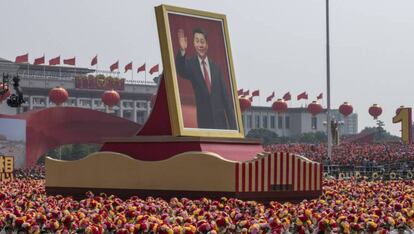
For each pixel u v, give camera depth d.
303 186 125.69
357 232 78.81
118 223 77.00
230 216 82.25
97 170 128.62
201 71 130.25
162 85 130.00
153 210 88.69
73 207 93.81
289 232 81.75
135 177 124.75
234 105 135.50
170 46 125.44
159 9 126.00
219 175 116.44
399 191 123.94
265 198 119.25
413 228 84.50
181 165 120.19
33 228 77.50
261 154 120.31
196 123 127.44
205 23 133.00
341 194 124.44
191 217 78.88
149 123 131.00
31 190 131.25
